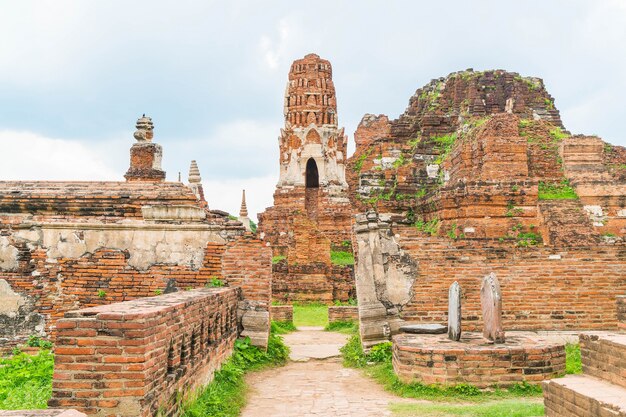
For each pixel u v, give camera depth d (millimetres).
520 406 9297
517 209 20062
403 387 11320
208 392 10000
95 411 6641
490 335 12055
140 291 14602
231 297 13430
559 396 7609
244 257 14883
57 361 6711
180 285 14711
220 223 15070
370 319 15188
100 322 6758
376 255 15898
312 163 46938
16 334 14094
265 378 12961
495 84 38969
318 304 33188
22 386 9305
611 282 16078
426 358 11180
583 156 21203
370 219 16109
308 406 10305
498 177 21141
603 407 6516
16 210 14938
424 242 16406
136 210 15055
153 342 7102
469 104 35750
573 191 20500
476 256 16219
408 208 26844
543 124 22719
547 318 15992
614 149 21844
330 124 45438
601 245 16297
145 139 18188
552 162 21594
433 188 28422
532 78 40812
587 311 15992
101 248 14680
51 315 14281
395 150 35875
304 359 15312
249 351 14062
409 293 16000
